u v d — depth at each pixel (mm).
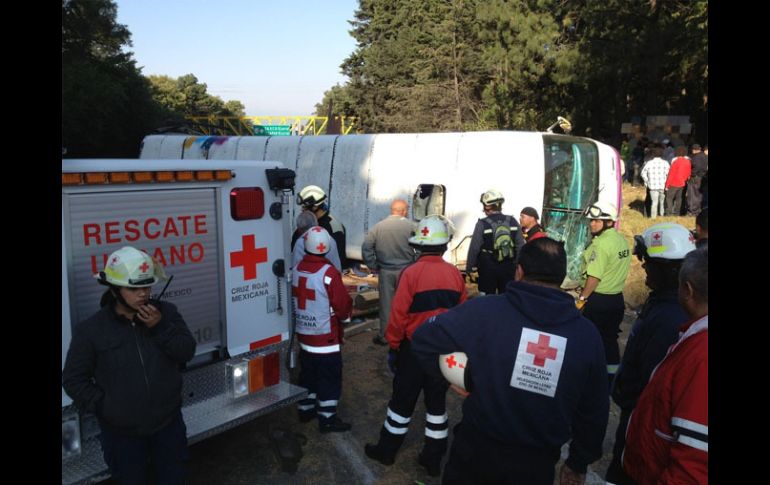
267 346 4285
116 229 3367
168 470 3078
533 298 2359
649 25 21000
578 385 2338
